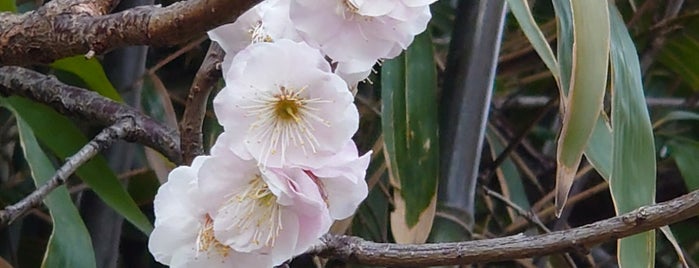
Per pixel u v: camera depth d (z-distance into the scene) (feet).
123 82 1.69
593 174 2.28
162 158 1.68
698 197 1.01
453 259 1.11
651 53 2.20
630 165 1.25
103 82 1.50
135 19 0.95
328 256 1.16
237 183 0.94
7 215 1.25
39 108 1.48
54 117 1.48
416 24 0.97
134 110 1.43
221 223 0.95
